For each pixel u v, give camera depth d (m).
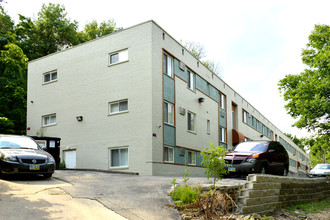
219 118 29.38
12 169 10.74
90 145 20.59
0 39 23.98
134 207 7.58
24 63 13.33
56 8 37.66
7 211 6.74
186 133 22.55
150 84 18.77
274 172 14.81
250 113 40.25
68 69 22.55
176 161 20.83
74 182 10.81
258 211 8.38
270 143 15.29
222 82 30.88
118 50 20.33
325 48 25.33
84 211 7.10
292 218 8.88
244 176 14.27
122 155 19.31
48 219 6.38
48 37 37.47
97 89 20.89
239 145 15.50
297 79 27.89
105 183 10.61
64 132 22.05
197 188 8.48
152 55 19.05
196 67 25.27
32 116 24.12
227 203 7.79
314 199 12.59
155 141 18.55
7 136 12.64
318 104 25.05
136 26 19.80
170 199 8.30
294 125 27.84
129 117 19.25
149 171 18.06
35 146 12.59
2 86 26.75
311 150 30.45
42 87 23.84
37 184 10.20
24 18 34.75
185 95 22.97
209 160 8.27
